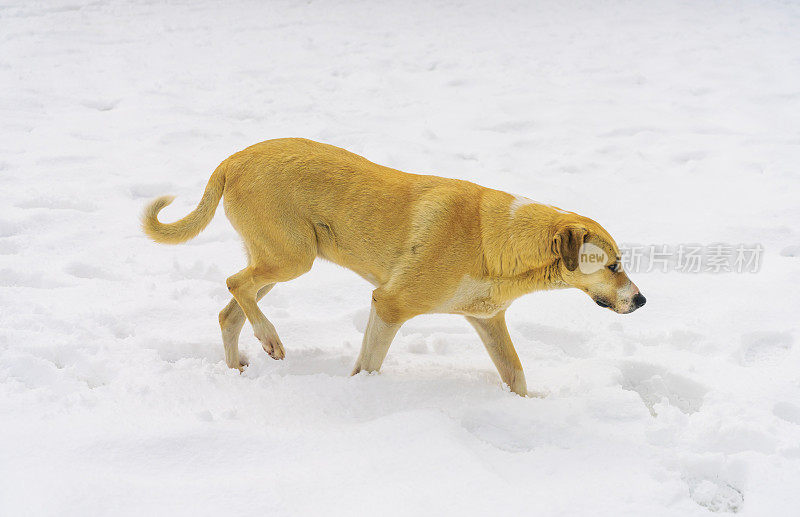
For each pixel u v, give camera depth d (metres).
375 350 5.12
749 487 4.08
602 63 14.10
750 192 8.59
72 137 9.88
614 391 4.94
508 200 4.95
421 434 4.29
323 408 4.76
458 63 14.05
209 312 6.11
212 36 15.58
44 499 3.59
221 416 4.51
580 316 6.34
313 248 5.13
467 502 3.75
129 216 7.80
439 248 4.80
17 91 11.53
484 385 5.16
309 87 12.52
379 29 16.58
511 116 11.26
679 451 4.40
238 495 3.75
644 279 6.88
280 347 5.40
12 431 4.14
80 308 5.89
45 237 7.12
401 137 10.35
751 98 11.95
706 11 18.14
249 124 10.70
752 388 5.05
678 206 8.30
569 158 9.76
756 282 6.71
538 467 4.16
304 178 5.03
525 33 16.39
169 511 3.63
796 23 16.64
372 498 3.77
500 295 4.95
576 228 4.57
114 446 4.07
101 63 13.35
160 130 10.22
